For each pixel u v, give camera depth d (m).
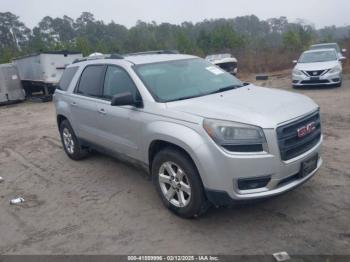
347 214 4.11
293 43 37.41
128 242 3.93
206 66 5.51
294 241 3.68
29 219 4.70
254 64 29.14
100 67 5.68
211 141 3.72
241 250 3.61
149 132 4.38
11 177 6.45
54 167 6.71
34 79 19.50
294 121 3.84
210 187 3.79
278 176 3.73
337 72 13.87
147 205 4.75
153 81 4.78
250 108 3.98
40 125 11.52
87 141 6.13
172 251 3.70
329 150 6.34
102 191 5.34
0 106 18.84
